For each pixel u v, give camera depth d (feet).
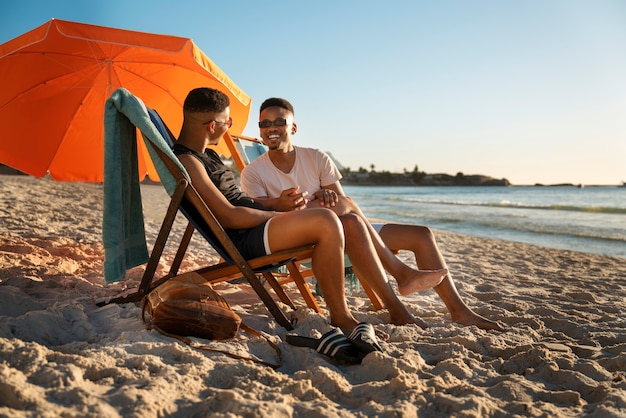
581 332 10.73
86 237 19.70
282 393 6.41
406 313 10.14
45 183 66.59
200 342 7.99
